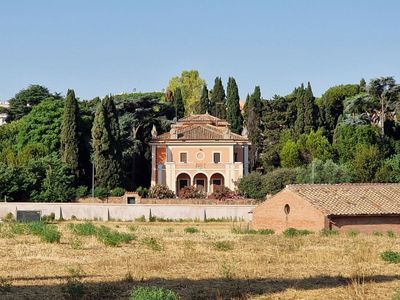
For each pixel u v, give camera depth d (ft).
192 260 111.34
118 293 79.66
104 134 330.13
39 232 156.87
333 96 485.56
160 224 250.57
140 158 385.70
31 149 345.92
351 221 194.49
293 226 199.31
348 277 92.32
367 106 395.55
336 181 301.43
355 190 208.13
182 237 163.63
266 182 313.53
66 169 321.11
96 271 98.32
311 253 121.90
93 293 78.69
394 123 400.47
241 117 444.14
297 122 416.05
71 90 335.06
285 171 314.35
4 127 417.28
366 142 358.64
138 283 87.25
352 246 136.77
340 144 368.07
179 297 74.28
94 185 331.77
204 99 474.08
